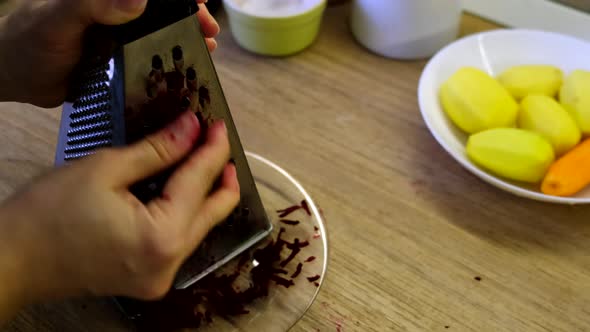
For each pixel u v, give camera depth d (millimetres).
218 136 453
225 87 698
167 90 428
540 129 597
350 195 600
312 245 563
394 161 629
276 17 688
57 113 668
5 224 381
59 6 458
